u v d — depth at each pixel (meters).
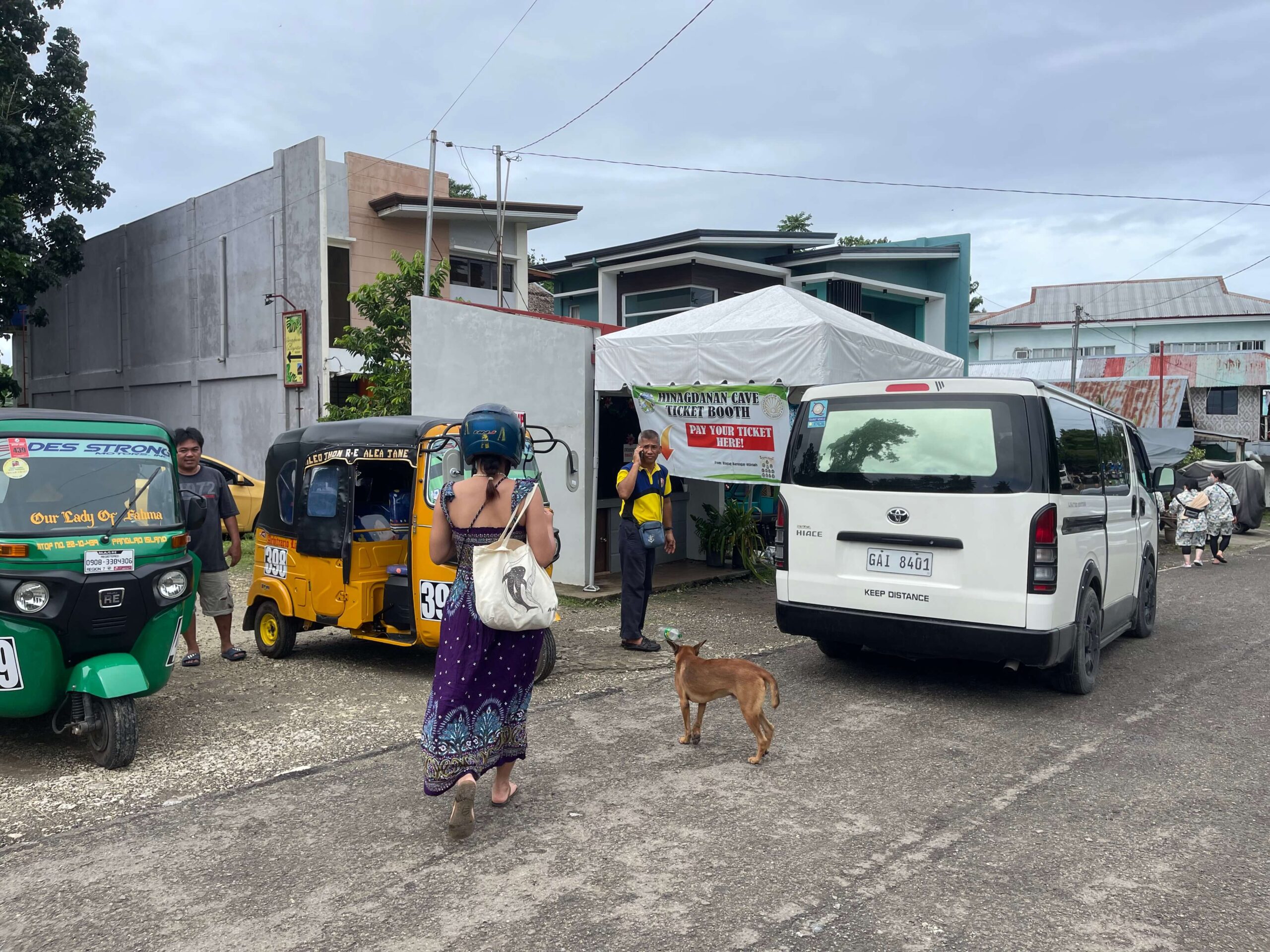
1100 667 7.32
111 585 4.81
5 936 3.14
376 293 15.72
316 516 6.85
